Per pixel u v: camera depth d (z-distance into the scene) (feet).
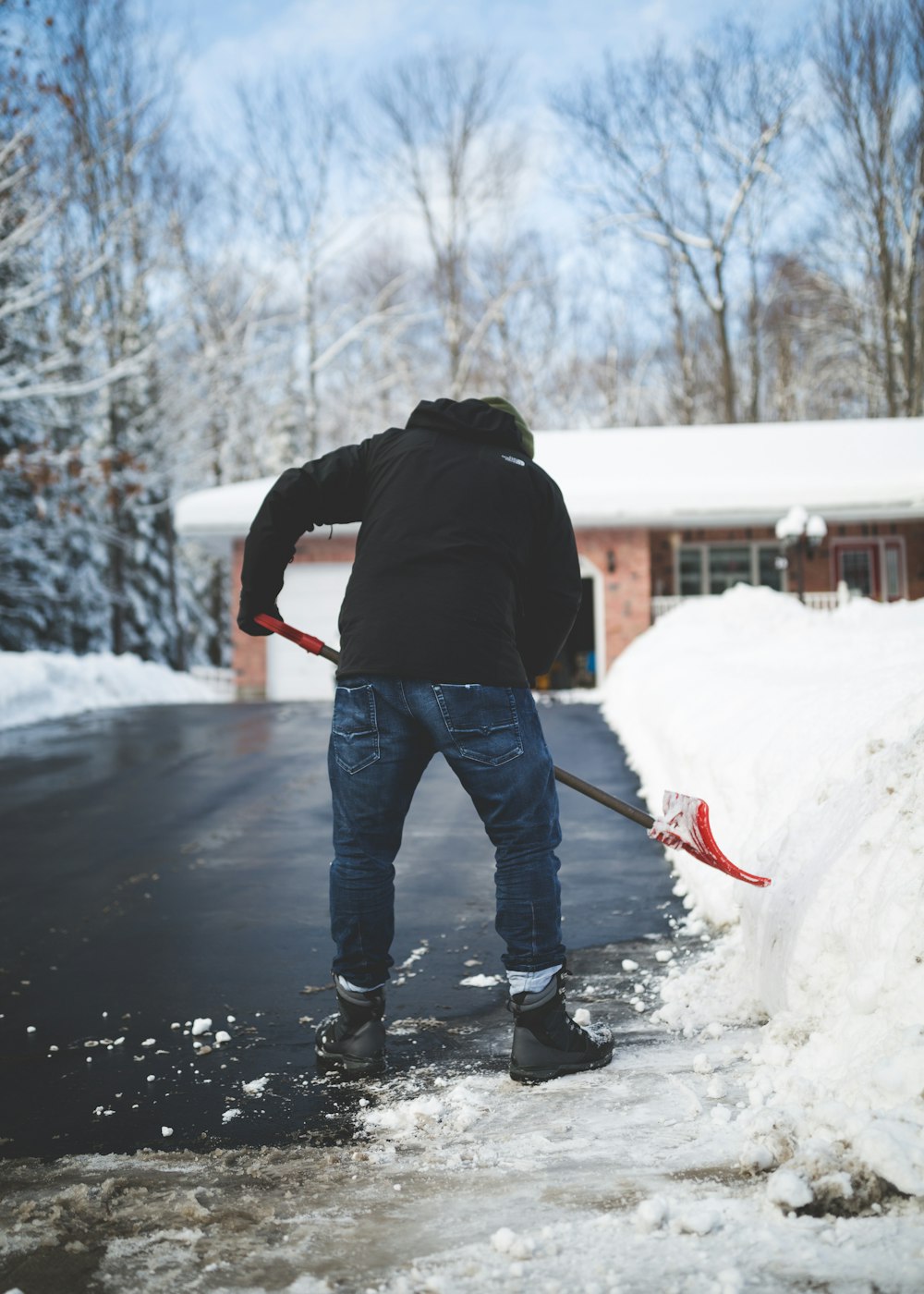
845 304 101.24
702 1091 7.45
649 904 13.96
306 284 98.84
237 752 29.55
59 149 54.44
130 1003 10.81
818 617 34.91
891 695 11.75
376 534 8.25
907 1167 5.31
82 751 30.01
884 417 111.04
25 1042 9.81
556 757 26.76
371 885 8.45
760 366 112.68
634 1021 9.45
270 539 8.47
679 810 8.86
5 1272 5.53
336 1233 5.81
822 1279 4.79
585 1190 6.04
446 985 10.98
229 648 114.01
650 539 62.23
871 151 91.25
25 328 65.26
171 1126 7.75
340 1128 7.55
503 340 108.88
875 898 7.47
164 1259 5.62
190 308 84.38
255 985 11.25
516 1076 8.13
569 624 8.82
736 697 18.72
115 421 77.51
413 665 7.90
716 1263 5.04
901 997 6.61
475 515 8.13
